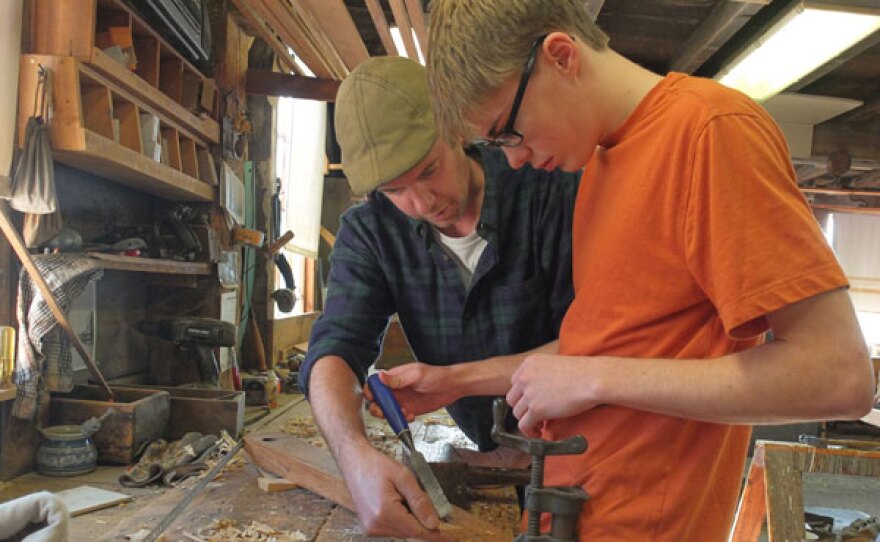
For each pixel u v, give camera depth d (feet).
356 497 3.22
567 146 2.55
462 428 4.81
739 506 6.73
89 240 8.78
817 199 31.22
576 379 2.50
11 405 6.64
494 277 4.08
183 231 9.88
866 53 13.14
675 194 2.35
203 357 9.75
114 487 6.56
